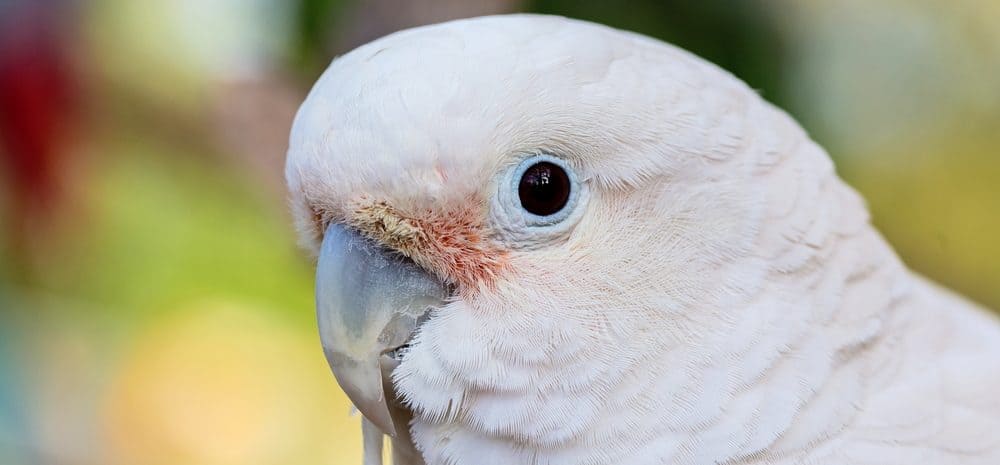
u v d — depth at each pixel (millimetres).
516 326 274
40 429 530
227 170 509
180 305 558
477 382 276
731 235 276
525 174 271
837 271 282
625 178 272
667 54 282
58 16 490
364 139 271
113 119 521
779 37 392
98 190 546
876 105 458
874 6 439
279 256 555
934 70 465
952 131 478
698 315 275
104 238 560
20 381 547
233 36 438
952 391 291
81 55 500
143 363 551
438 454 285
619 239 274
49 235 542
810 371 277
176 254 564
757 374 275
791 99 396
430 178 271
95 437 529
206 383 537
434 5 369
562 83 271
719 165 276
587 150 271
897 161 474
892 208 480
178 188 550
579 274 273
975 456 286
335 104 274
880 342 286
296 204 290
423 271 280
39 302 569
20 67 486
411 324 280
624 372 274
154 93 508
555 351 273
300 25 389
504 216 273
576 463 277
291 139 282
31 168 509
